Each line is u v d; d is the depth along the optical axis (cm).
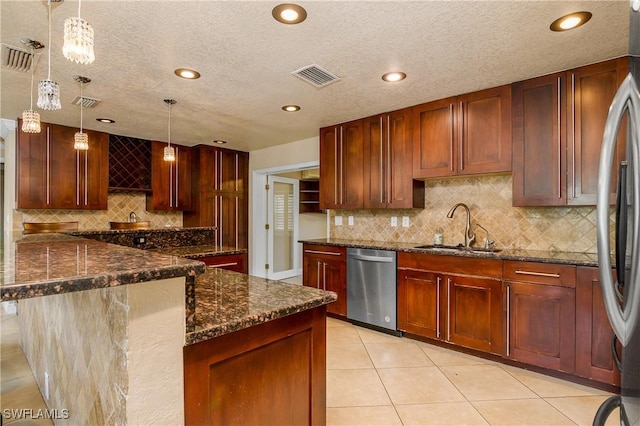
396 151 339
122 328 88
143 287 88
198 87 279
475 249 306
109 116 361
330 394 218
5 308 397
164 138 471
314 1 167
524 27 191
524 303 244
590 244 265
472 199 323
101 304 105
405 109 332
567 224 275
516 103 267
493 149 278
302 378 135
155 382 91
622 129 121
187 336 96
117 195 471
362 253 343
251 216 561
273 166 526
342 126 386
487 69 246
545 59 230
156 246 317
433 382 233
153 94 296
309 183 670
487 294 262
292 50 217
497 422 188
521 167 264
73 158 405
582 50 218
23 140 369
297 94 296
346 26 189
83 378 126
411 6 171
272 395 123
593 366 217
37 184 379
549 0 166
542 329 237
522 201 263
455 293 279
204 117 366
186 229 341
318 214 687
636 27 91
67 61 230
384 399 212
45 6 168
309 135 451
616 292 96
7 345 297
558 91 249
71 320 144
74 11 173
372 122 359
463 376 242
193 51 218
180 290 95
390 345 299
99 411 107
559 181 247
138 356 88
